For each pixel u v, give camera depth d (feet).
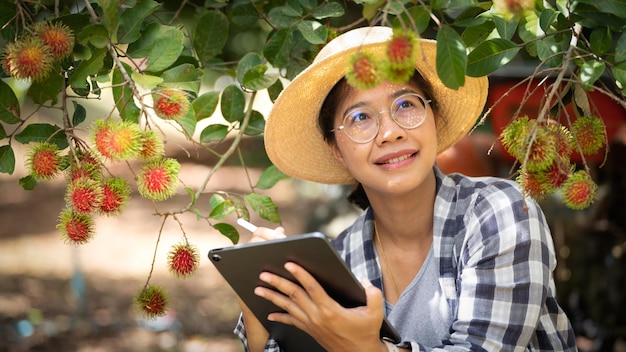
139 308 7.25
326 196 23.18
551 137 6.14
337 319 6.02
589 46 6.69
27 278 30.01
